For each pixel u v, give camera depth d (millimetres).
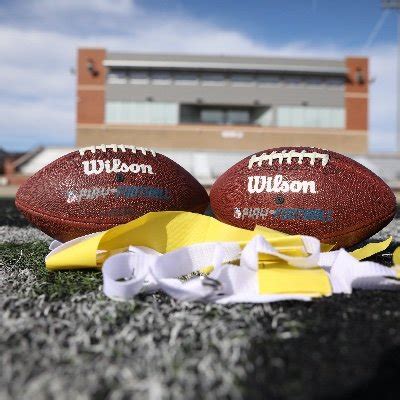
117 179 558
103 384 249
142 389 243
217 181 600
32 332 316
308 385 250
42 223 569
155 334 314
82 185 555
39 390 241
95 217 554
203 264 463
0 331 318
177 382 250
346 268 426
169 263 440
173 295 388
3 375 258
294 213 526
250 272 410
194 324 330
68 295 409
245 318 341
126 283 379
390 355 283
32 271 502
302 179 529
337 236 532
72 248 479
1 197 2330
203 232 519
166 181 575
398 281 409
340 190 529
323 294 394
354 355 284
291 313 357
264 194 534
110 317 345
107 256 498
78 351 287
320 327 328
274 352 288
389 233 822
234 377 256
